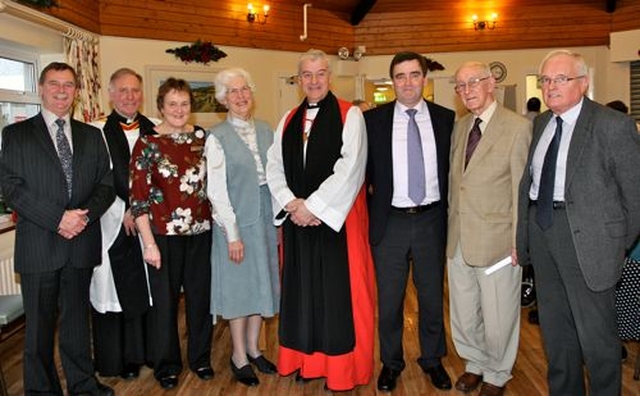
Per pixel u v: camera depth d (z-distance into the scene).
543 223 2.20
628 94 7.91
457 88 2.51
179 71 6.73
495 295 2.51
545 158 2.20
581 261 2.09
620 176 2.03
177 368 2.87
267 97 7.64
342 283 2.65
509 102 8.40
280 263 2.90
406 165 2.62
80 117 5.41
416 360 3.16
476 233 2.48
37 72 5.18
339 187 2.54
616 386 2.17
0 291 3.79
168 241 2.69
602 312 2.12
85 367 2.67
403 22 8.48
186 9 6.77
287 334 2.77
